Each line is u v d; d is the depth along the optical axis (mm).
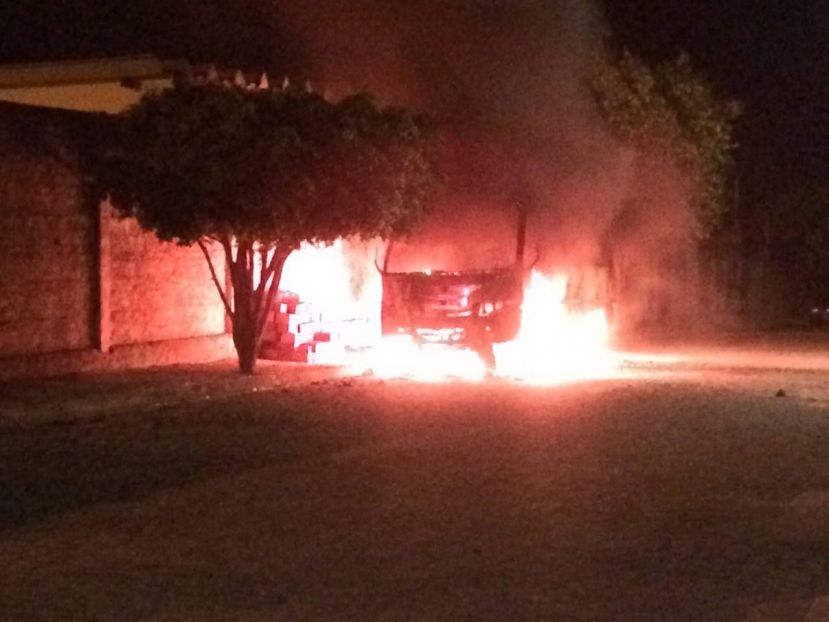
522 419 16938
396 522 10906
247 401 18641
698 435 15773
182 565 9469
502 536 10438
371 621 8164
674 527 10805
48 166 20000
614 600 8672
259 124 19375
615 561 9688
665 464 13734
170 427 16094
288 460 13797
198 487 12312
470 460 13859
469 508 11461
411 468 13367
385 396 19359
